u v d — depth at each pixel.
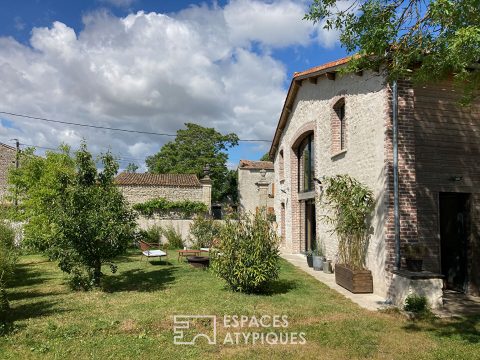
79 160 9.39
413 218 8.09
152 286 9.52
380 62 6.84
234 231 8.81
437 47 5.71
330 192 9.88
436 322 6.51
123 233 9.19
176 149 41.94
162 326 6.18
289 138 16.55
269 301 7.75
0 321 6.33
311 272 11.56
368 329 6.13
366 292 8.64
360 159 9.45
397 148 8.12
